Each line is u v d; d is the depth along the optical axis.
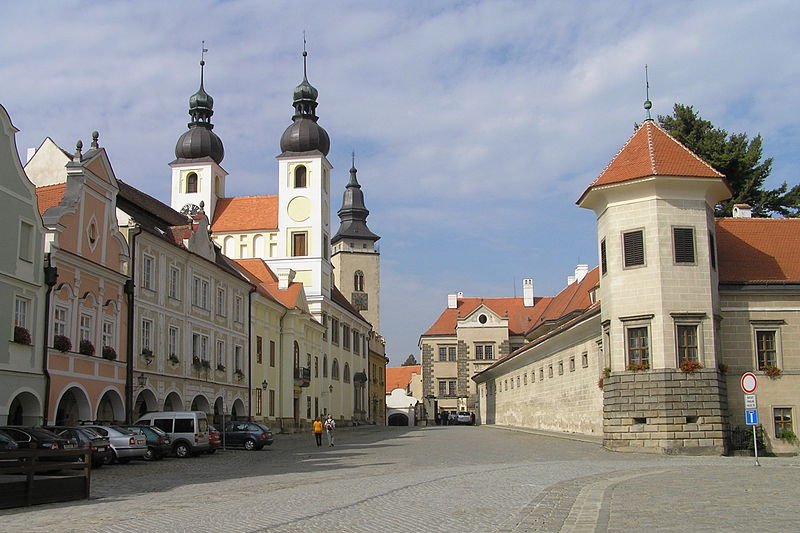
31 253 36.03
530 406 71.50
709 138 67.75
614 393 41.03
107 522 15.61
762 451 40.53
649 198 41.31
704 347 40.28
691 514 15.19
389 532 13.90
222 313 58.00
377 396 118.94
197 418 40.78
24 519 16.38
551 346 63.00
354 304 149.75
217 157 97.75
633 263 41.38
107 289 42.34
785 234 45.91
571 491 20.36
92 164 41.22
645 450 39.75
